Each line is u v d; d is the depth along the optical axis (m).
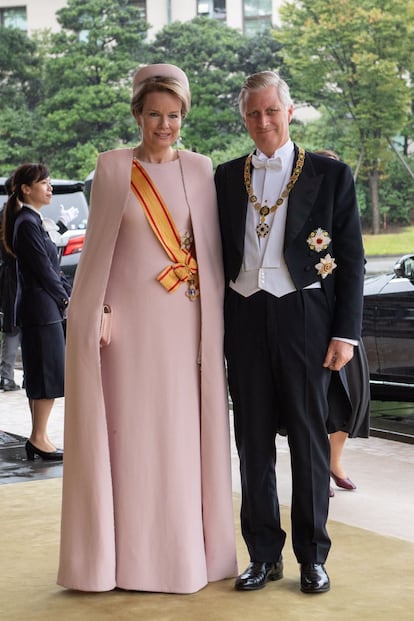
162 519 4.11
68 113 29.55
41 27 33.22
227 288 4.16
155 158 4.19
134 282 4.12
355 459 6.48
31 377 6.57
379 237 27.53
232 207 4.11
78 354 4.11
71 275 10.98
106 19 30.50
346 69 27.16
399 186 27.58
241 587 4.08
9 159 30.20
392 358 8.00
